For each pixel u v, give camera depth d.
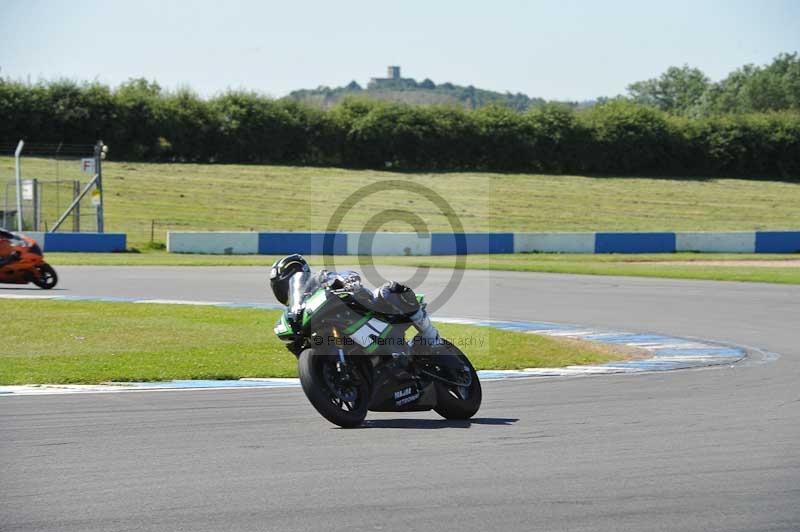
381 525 13.02
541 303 51.50
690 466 16.66
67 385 25.56
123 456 17.16
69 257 78.81
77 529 12.85
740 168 178.38
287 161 167.50
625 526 13.10
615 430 20.03
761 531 12.98
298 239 89.81
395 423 20.88
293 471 16.06
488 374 29.09
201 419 20.92
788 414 22.16
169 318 40.16
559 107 176.62
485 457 17.27
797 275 69.00
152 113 160.00
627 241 96.31
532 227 115.38
